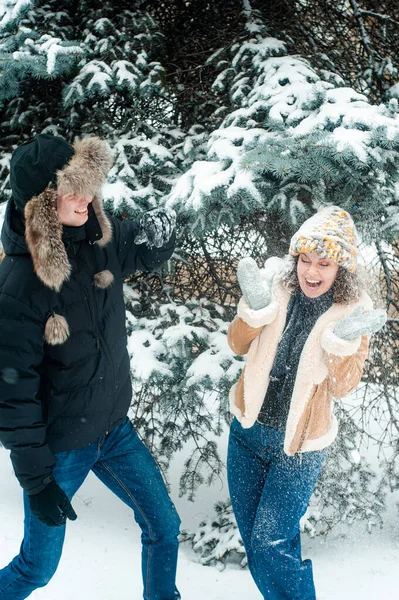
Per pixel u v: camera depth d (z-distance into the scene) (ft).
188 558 10.76
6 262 6.80
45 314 6.70
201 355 11.09
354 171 9.41
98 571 9.75
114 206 10.72
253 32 12.43
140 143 11.75
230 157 10.03
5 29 10.92
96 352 7.13
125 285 12.53
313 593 7.66
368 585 9.55
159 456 12.37
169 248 7.85
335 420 7.80
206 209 9.93
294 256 7.50
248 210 10.02
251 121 10.75
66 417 7.11
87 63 11.59
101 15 12.19
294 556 7.72
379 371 12.60
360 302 7.34
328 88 10.54
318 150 9.08
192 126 12.60
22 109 12.86
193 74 13.47
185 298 13.37
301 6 13.93
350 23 13.94
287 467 7.48
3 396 6.61
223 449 14.26
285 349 7.45
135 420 12.23
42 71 10.48
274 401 7.55
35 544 7.18
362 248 11.11
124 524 11.72
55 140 6.63
